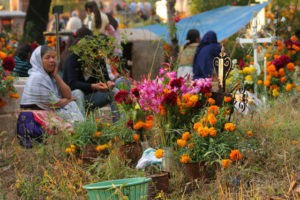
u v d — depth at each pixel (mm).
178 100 4223
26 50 7145
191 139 4223
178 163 4262
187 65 8625
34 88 5727
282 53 8570
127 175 4242
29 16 14219
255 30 7887
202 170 4086
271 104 6746
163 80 4391
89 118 5031
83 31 6336
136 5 21828
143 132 4566
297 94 7246
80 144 4676
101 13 9039
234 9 13062
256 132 4996
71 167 4426
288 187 3727
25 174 4527
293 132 5059
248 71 7512
